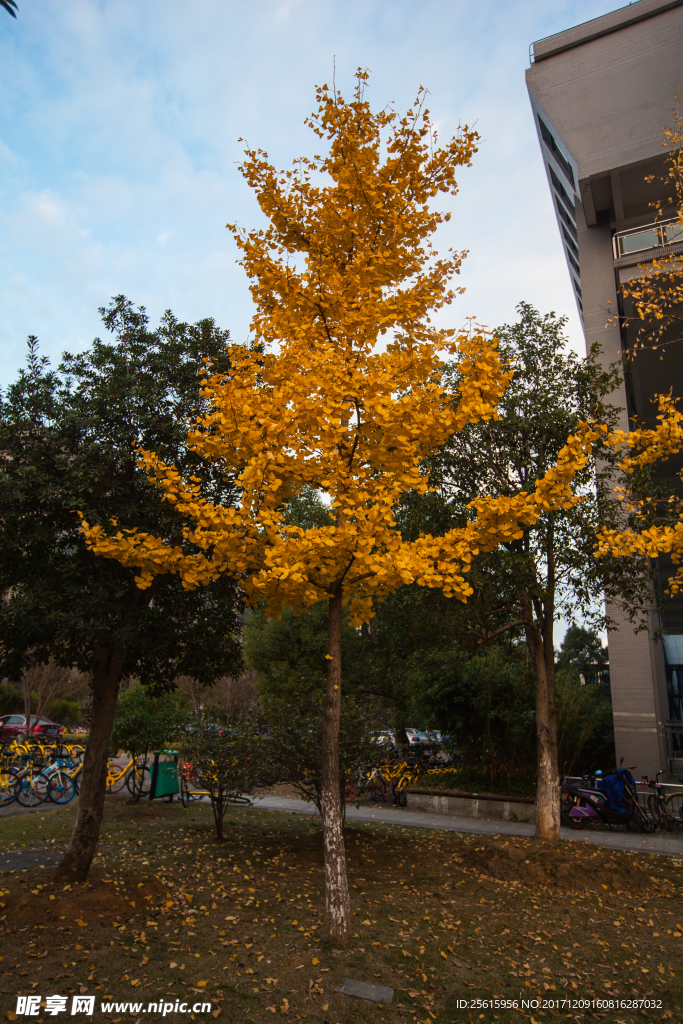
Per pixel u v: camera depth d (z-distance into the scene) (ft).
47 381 19.20
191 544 19.19
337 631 15.55
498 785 40.47
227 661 22.17
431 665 32.07
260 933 15.43
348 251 17.58
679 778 39.01
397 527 27.61
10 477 16.70
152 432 18.94
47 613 16.53
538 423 25.95
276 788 46.55
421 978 13.20
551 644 27.02
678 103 44.19
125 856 23.88
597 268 48.42
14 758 41.93
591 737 45.32
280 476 15.15
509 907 18.71
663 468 54.19
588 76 47.26
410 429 13.96
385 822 35.32
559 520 25.63
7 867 20.22
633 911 18.62
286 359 15.23
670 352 44.68
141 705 38.37
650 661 39.40
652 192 46.98
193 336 21.35
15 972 12.41
